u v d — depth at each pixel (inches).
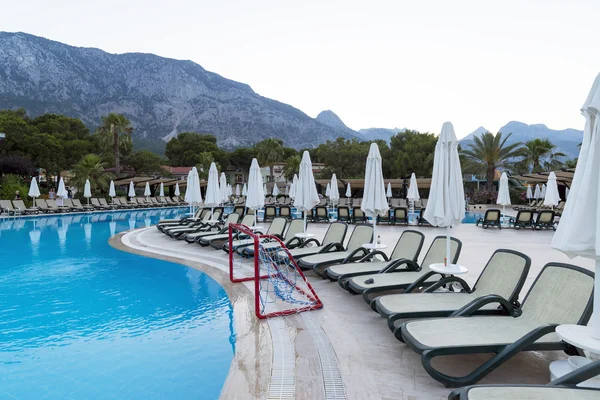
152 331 206.1
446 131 232.2
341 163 1909.4
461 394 97.1
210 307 245.4
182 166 2979.8
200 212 674.2
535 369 146.3
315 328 193.5
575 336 113.0
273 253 317.1
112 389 146.3
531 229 673.6
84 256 418.3
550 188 687.7
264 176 2751.0
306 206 434.0
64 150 1877.5
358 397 126.2
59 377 155.9
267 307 229.1
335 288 268.8
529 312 158.7
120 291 283.1
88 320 223.6
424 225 714.8
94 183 1385.3
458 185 228.7
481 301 159.3
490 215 679.7
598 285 109.4
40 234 610.5
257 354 163.0
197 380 152.9
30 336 199.5
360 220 751.1
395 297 189.3
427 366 126.6
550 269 163.3
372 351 164.4
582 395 95.1
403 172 1768.0
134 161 2261.3
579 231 103.7
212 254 409.4
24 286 298.5
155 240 528.7
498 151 1528.1
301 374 143.7
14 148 1651.1
